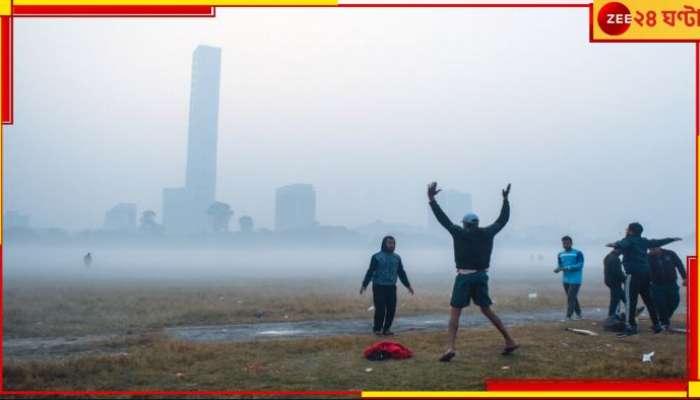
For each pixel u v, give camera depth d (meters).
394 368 7.43
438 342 9.37
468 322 12.85
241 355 8.34
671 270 10.73
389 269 10.52
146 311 14.68
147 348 9.10
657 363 7.66
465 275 7.80
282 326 12.19
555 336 9.98
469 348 8.76
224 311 14.43
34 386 6.68
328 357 8.20
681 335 10.09
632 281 10.20
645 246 10.36
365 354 8.12
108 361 7.84
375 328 10.58
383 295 10.51
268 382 6.79
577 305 13.01
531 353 8.34
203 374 7.20
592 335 10.02
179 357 8.12
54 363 7.83
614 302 10.89
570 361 7.79
